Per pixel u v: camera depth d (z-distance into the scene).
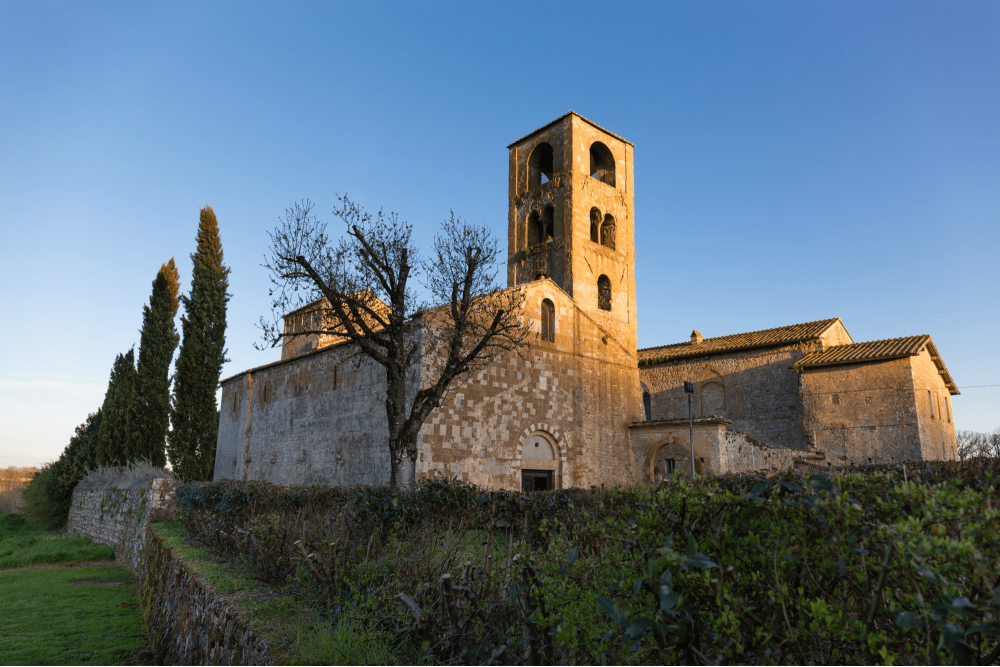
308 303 18.62
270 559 9.97
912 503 3.68
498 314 21.22
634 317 34.53
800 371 33.31
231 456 39.03
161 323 40.69
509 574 6.17
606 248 34.25
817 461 31.30
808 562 3.96
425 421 23.42
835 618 3.38
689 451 28.58
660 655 3.93
